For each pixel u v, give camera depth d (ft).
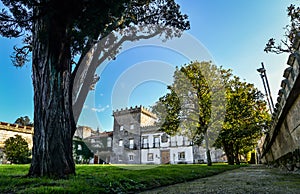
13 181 8.59
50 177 9.75
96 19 10.06
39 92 11.23
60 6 9.44
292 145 14.43
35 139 10.89
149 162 74.90
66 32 10.83
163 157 74.43
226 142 39.32
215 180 12.75
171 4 19.98
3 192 7.11
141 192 8.67
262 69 32.68
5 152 44.88
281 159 19.70
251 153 68.64
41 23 11.00
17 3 9.34
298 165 13.26
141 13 19.24
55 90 11.09
